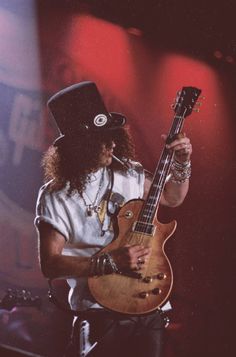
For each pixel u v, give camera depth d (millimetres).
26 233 7812
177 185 3719
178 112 3641
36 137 7812
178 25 8070
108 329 3496
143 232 3504
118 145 3734
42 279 7730
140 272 3465
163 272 3486
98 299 3445
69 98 3582
